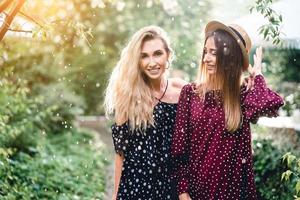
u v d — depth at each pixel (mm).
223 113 4777
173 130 5039
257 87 4789
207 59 4824
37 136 12055
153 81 5094
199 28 19797
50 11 6324
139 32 5035
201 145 4828
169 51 5117
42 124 13273
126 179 5020
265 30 5562
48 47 13336
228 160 4773
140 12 20297
